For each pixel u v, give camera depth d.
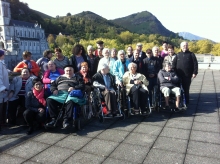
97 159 3.90
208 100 7.77
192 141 4.52
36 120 5.23
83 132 5.12
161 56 8.17
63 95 5.33
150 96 7.16
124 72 6.64
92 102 5.95
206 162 3.73
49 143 4.56
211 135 4.78
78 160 3.88
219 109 6.65
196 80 12.21
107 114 5.66
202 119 5.80
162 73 6.61
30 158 3.97
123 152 4.13
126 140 4.64
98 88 5.82
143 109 5.99
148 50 7.11
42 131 5.21
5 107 5.68
